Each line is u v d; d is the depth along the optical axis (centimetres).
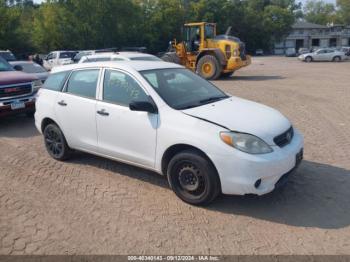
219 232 383
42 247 364
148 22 5581
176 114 439
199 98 493
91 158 619
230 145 397
